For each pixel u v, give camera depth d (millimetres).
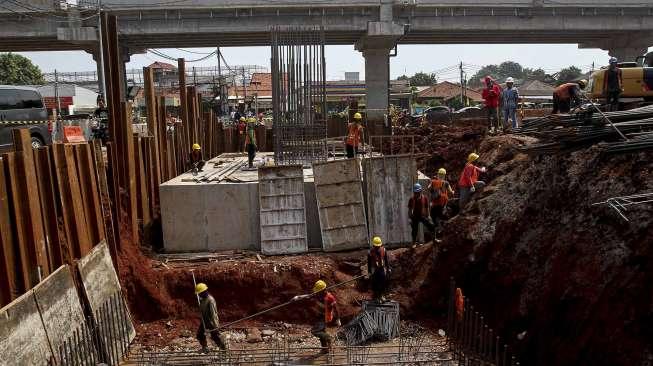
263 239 13203
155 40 34688
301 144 16281
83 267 9391
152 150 14156
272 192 13445
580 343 7762
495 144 15008
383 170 13695
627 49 38281
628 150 8117
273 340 10719
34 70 62219
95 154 10656
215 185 13508
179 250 13555
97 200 10531
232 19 31859
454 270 11102
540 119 11516
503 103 17484
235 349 10219
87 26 31734
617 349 7098
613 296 7469
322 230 13328
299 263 12242
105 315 9391
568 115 10008
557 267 8859
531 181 10727
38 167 8758
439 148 18938
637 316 7012
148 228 13461
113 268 10555
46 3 31141
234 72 49312
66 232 9336
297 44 15977
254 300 11672
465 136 18141
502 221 10727
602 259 7922
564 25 33875
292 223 13344
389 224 13562
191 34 32531
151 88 14297
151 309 11469
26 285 8188
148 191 13789
